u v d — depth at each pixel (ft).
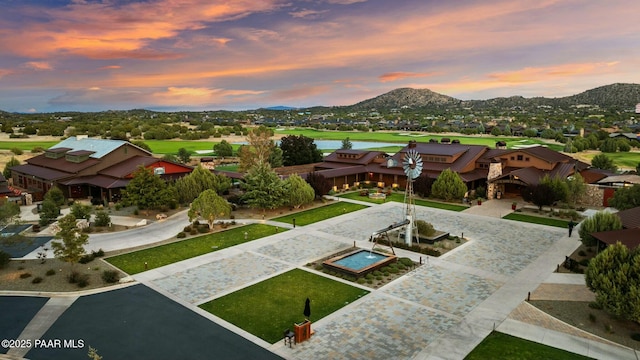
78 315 94.12
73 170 231.91
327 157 315.99
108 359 76.38
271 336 84.84
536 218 187.32
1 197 215.31
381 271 120.98
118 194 223.51
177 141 602.85
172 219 185.16
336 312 95.50
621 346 79.71
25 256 134.41
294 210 204.23
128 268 123.75
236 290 107.96
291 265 126.72
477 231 165.78
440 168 249.55
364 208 209.05
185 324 89.81
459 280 114.83
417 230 151.12
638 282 82.69
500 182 231.91
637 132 631.56
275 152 308.60
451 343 81.66
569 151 442.09
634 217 131.44
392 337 84.23
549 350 78.64
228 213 169.17
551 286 110.11
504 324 89.30
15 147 438.81
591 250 138.31
